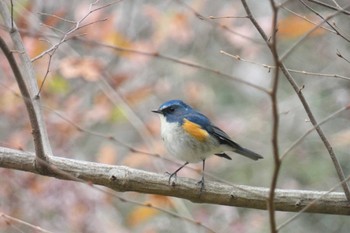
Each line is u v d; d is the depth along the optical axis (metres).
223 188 7.47
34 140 6.82
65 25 12.55
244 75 15.98
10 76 12.27
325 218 14.81
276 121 4.97
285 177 14.91
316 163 14.93
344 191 7.21
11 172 11.91
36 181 12.05
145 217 11.94
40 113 7.58
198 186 7.44
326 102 15.30
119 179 7.27
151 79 15.01
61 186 12.08
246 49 14.24
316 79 15.82
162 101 15.09
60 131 12.60
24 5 11.34
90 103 13.66
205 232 13.07
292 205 7.31
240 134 14.86
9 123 12.73
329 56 15.73
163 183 7.39
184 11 13.35
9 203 11.84
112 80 12.80
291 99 15.24
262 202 7.42
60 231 11.98
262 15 14.81
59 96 12.95
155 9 13.04
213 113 15.03
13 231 11.80
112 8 14.99
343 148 14.79
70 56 11.83
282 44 16.08
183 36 13.03
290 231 14.56
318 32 11.56
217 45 15.94
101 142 14.52
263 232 13.61
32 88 7.82
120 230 12.87
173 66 15.33
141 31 15.34
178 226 13.19
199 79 15.97
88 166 7.27
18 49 8.05
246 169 15.09
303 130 15.16
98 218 12.38
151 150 12.58
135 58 12.38
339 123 15.16
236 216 13.47
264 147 15.16
